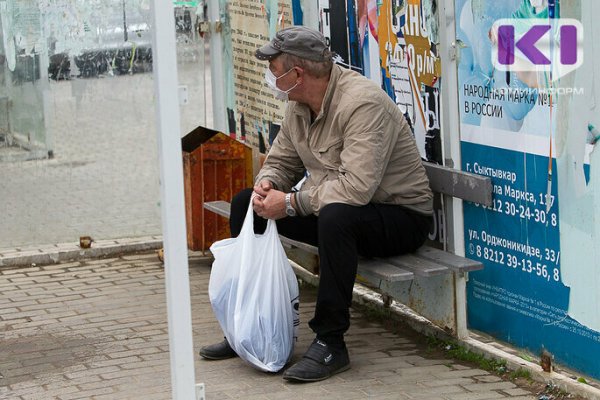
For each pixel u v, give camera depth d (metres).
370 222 5.55
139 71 8.80
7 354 6.15
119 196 8.85
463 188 5.67
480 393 5.21
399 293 6.32
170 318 4.42
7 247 8.65
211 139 7.84
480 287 5.83
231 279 5.59
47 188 8.70
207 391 5.34
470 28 5.59
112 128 8.77
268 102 7.72
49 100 8.63
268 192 5.69
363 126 5.45
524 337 5.50
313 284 7.46
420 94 6.04
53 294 7.44
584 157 4.88
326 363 5.47
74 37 8.62
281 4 7.40
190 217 8.01
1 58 8.50
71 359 6.03
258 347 5.53
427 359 5.79
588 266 4.93
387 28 6.29
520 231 5.41
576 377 5.14
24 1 8.47
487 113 5.54
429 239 6.16
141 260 8.36
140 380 5.61
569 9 4.87
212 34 8.59
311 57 5.55
